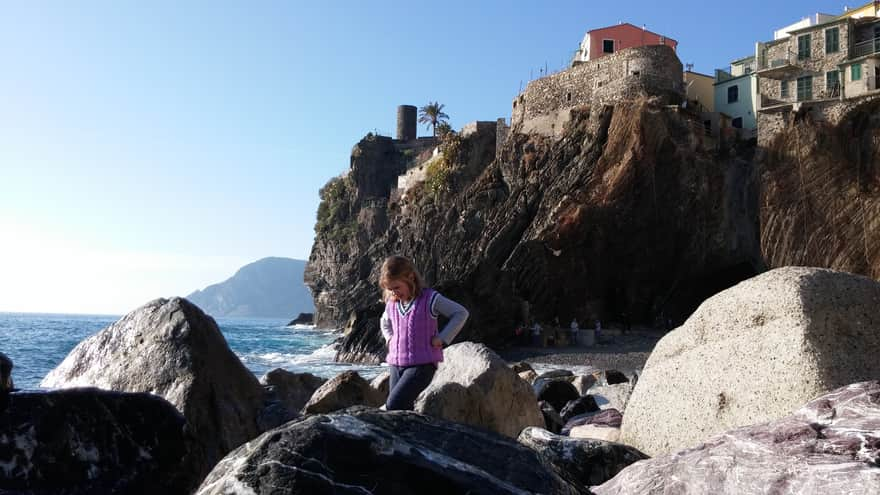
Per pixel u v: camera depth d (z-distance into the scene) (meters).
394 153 100.44
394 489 2.49
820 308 5.46
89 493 3.59
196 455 5.34
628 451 5.63
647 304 50.22
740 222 48.53
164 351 7.27
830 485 3.11
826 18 50.69
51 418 3.63
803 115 45.41
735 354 5.77
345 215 100.25
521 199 55.19
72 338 58.47
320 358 39.62
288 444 2.57
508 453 2.92
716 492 3.53
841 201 43.19
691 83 56.66
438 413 7.36
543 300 47.91
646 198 49.19
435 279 67.44
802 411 3.82
